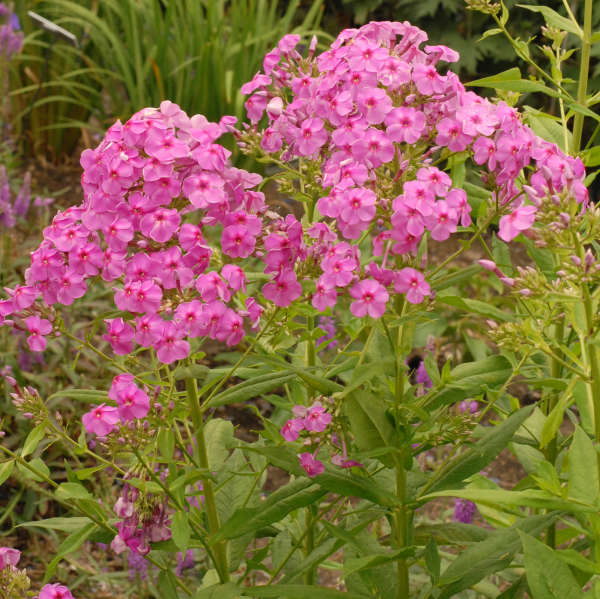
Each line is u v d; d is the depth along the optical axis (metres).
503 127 1.21
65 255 1.20
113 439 1.20
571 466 1.20
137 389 1.18
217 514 1.34
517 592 1.34
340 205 1.19
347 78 1.22
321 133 1.23
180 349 1.18
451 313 2.35
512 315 1.26
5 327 1.95
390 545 1.38
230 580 1.31
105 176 1.18
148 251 1.20
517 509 1.39
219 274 1.22
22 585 1.32
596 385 1.23
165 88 3.30
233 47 3.27
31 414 1.25
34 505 1.80
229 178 1.19
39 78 3.40
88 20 3.45
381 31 1.28
